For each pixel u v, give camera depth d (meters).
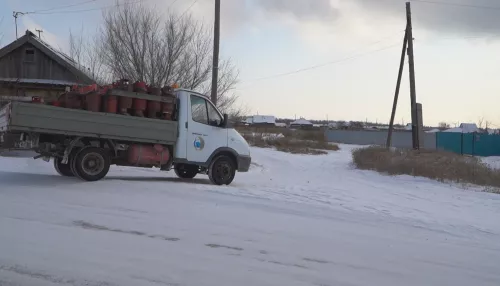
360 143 65.50
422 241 7.95
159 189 11.03
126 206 8.88
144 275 5.18
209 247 6.49
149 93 12.10
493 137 46.50
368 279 5.63
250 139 43.22
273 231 7.74
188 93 12.66
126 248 6.14
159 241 6.60
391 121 35.44
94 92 11.23
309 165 25.36
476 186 17.47
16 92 24.36
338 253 6.69
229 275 5.39
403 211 10.94
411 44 30.17
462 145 46.75
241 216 8.77
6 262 5.32
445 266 6.46
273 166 23.09
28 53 24.73
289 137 50.81
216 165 13.06
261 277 5.39
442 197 14.09
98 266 5.36
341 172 21.75
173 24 22.55
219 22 18.72
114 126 11.25
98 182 11.26
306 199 11.66
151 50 22.03
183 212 8.72
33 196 9.26
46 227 6.94
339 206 11.01
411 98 30.00
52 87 24.52
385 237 8.03
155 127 11.91
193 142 12.59
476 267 6.53
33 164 15.54
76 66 24.20
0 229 6.66
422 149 29.48
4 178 11.52
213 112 13.18
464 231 9.10
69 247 6.01
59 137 11.06
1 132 11.07
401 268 6.19
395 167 20.77
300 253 6.53
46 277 4.95
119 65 21.88
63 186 10.52
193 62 22.89
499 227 9.73
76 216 7.79
